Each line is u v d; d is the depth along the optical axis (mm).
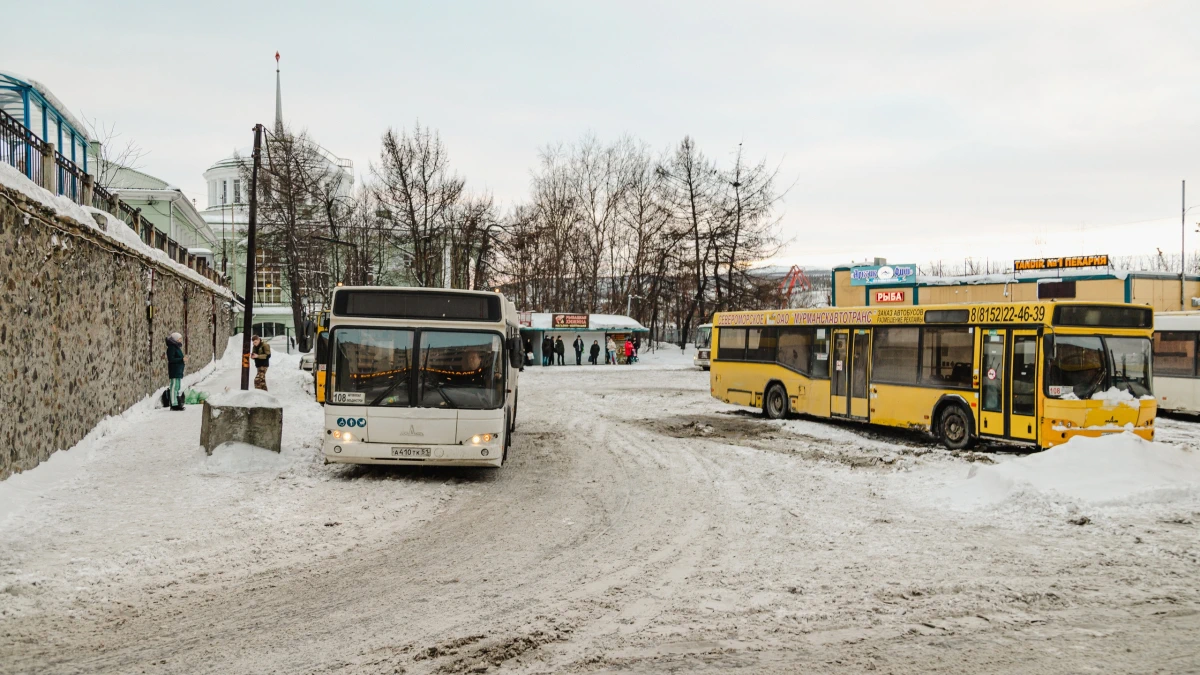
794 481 12703
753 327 22516
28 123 18297
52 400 12500
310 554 8266
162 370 23969
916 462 14250
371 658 5402
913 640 5723
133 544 8336
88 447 14023
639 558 8117
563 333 54906
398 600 6719
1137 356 14516
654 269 61219
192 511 9953
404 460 12180
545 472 13570
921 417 16750
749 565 7816
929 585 7102
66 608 6410
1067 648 5551
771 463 14477
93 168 34250
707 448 16469
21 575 7168
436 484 12289
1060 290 39219
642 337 68500
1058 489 10477
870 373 18188
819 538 8961
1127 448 11258
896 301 45000
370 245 54312
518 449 16312
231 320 56250
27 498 10258
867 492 11766
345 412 12164
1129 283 37156
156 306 22906
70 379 13562
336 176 53344
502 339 12578
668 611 6395
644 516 10195
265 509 10211
